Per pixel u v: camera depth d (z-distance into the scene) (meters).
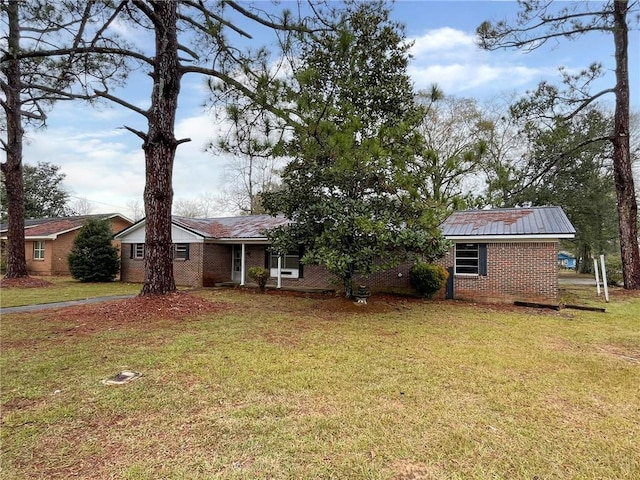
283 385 4.32
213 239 16.20
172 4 9.25
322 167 8.88
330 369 4.90
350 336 6.79
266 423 3.38
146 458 2.82
